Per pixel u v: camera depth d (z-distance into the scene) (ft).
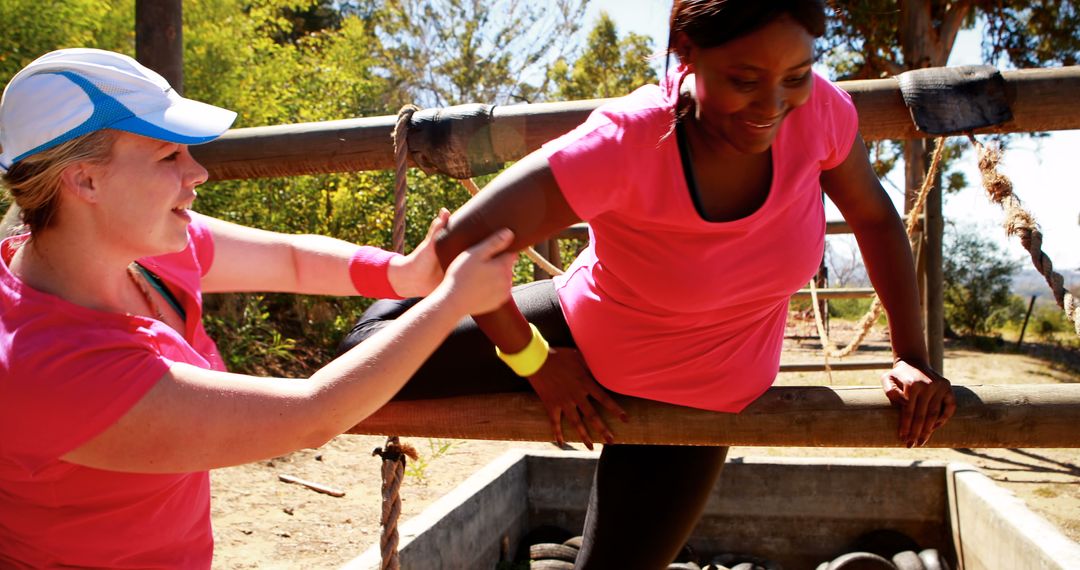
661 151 5.37
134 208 4.82
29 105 4.60
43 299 4.68
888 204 6.51
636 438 6.53
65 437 4.49
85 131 4.60
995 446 6.34
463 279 5.17
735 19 4.66
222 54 23.57
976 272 52.34
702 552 17.06
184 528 5.46
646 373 6.34
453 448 20.67
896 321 6.70
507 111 8.28
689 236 5.61
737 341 6.27
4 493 4.85
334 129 9.02
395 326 5.00
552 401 6.48
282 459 18.47
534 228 5.53
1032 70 8.11
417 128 8.27
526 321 6.29
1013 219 8.18
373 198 28.12
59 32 18.52
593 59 71.20
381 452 7.15
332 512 15.85
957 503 15.44
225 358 22.18
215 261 6.49
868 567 14.78
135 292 5.52
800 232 5.87
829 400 6.43
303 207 26.37
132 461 4.58
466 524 13.56
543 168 5.40
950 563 15.84
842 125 5.89
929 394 6.20
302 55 37.93
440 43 62.18
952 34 36.42
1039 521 12.83
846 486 16.46
